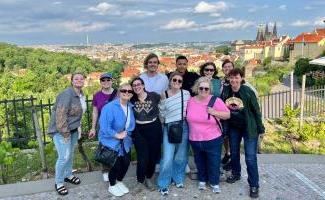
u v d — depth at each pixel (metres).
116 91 5.86
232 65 5.77
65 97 5.12
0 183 5.92
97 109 5.83
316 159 6.71
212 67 5.75
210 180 5.36
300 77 24.95
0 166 6.31
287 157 6.79
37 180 5.88
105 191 5.46
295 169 6.25
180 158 5.43
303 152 8.41
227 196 5.27
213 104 5.15
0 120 9.56
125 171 5.34
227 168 6.08
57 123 5.10
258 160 6.63
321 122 10.56
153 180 5.79
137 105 5.23
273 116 11.95
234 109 5.13
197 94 5.26
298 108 11.28
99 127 5.37
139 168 5.33
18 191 5.50
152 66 5.64
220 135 5.27
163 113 5.29
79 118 5.36
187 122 5.33
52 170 6.37
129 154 5.29
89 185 5.66
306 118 10.94
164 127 5.33
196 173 5.88
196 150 5.33
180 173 5.54
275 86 23.58
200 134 5.23
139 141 5.28
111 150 5.10
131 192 5.42
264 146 8.59
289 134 9.80
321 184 5.66
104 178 5.73
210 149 5.25
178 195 5.32
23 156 7.08
